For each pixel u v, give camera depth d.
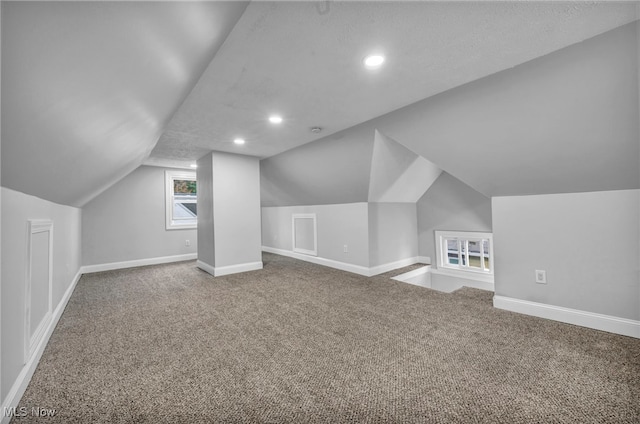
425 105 2.40
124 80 1.07
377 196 4.11
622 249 2.02
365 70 1.88
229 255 4.23
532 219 2.43
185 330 2.26
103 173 2.56
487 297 3.00
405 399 1.41
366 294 3.17
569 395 1.41
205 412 1.34
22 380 1.44
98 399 1.44
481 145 2.38
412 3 1.27
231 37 1.50
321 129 3.11
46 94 0.82
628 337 1.99
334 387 1.52
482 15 1.36
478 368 1.67
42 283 1.89
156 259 5.21
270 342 2.04
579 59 1.64
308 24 1.41
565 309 2.27
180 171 5.53
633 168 1.86
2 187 1.18
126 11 0.71
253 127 3.01
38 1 0.52
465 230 4.27
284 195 5.46
